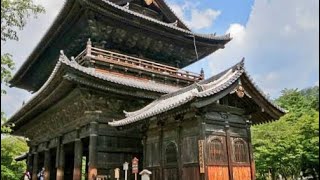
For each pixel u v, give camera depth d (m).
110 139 25.70
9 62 15.55
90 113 25.55
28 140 43.00
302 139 24.31
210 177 17.19
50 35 34.06
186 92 22.92
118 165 25.50
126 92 25.91
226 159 18.41
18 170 42.16
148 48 34.12
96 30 30.14
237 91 18.56
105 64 28.16
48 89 26.80
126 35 31.81
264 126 30.72
